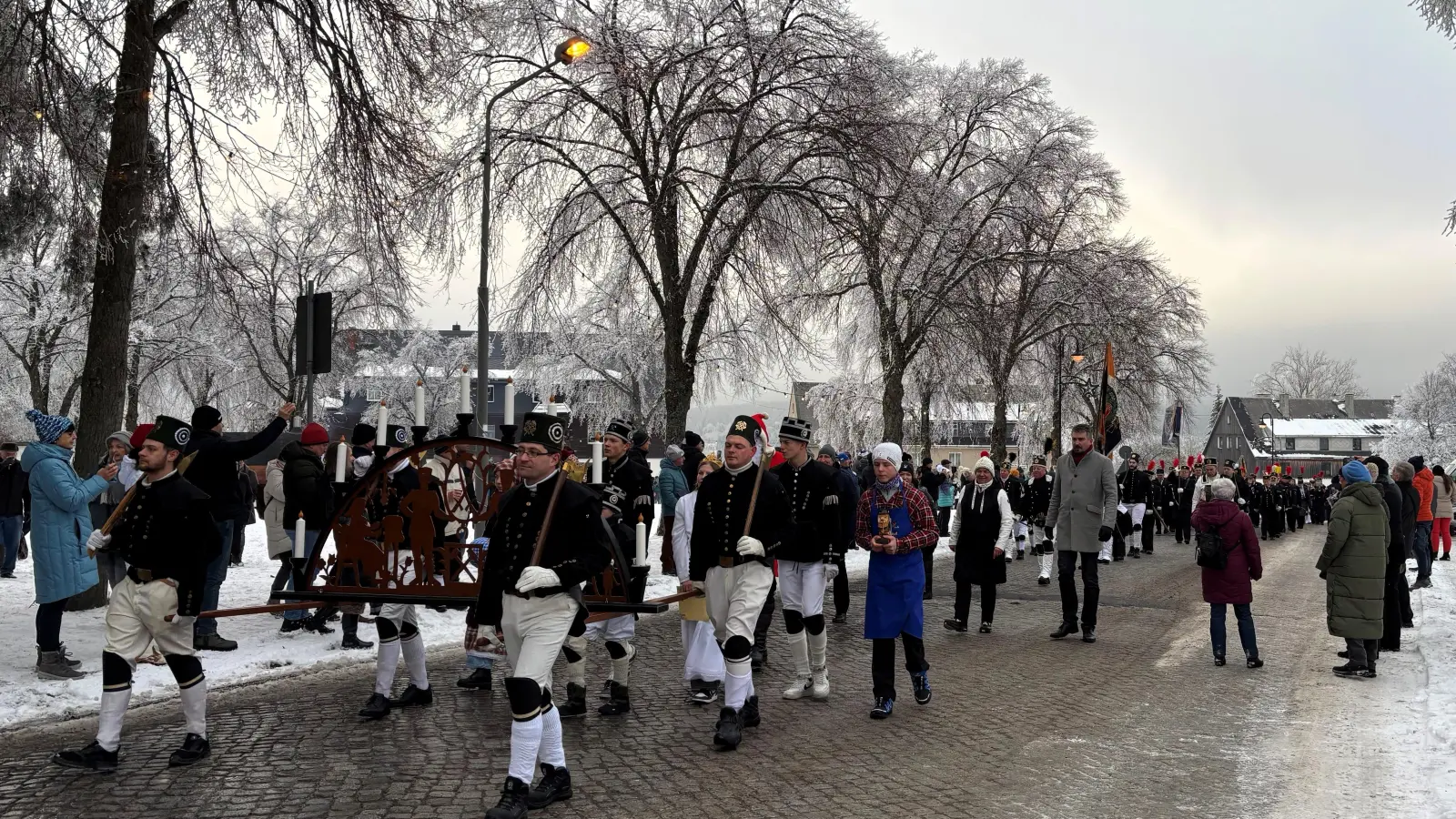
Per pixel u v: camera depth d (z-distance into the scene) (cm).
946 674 922
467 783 575
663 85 2025
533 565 526
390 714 729
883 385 3603
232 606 1167
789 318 2680
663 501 1294
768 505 685
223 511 916
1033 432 5481
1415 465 1689
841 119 2008
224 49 1235
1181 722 759
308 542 1003
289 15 1177
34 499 802
